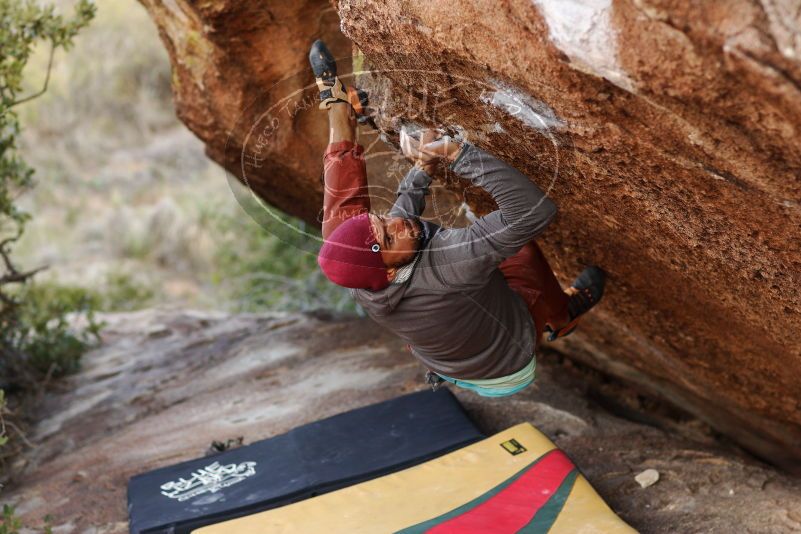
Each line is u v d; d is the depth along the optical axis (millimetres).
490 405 4668
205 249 11992
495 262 2381
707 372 4082
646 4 1688
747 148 1926
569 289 3248
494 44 2107
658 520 3539
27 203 13258
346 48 3736
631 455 4094
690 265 2822
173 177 14398
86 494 4426
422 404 4336
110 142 15141
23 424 5441
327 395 5059
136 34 15859
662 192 2359
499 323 2570
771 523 3350
